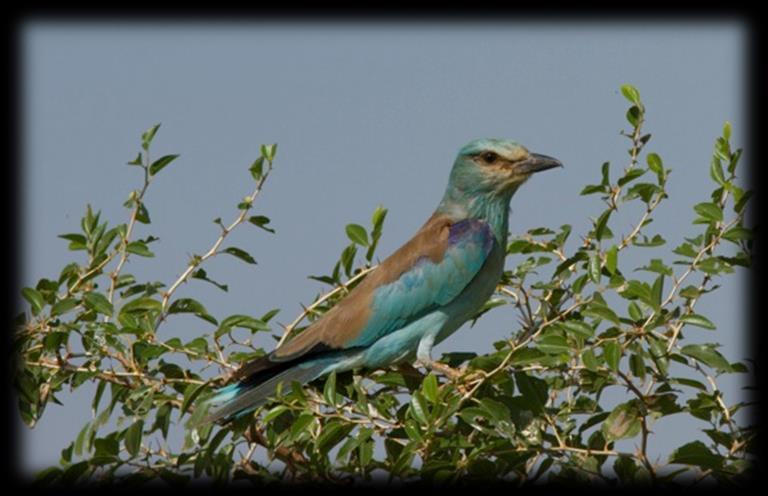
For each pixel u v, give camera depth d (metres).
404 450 14.51
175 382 16.22
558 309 16.95
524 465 14.99
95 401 16.20
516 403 15.37
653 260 16.02
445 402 15.09
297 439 15.49
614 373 14.77
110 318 16.55
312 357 18.67
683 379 15.25
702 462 14.45
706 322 15.41
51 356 16.53
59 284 16.78
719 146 16.28
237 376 16.47
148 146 17.14
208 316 16.98
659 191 16.58
